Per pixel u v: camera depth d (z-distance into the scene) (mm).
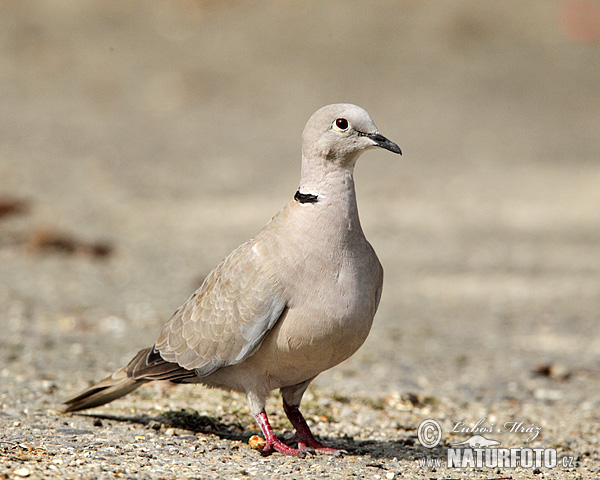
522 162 27047
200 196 22016
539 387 10344
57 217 19016
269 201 21484
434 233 19438
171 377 7355
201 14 42781
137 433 7336
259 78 36719
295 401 7375
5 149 25719
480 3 43406
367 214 21125
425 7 43219
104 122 30938
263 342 6879
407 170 26062
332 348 6828
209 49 39469
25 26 40312
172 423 7758
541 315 13961
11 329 11297
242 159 26750
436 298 14953
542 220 20547
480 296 15078
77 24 41219
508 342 12500
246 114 33219
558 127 32000
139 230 18625
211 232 18594
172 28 41438
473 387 10203
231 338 6914
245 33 41094
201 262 16219
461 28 41188
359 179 25016
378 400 9281
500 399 9742
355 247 6855
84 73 36656
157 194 22016
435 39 40625
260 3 43656
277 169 25453
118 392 7742
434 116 33062
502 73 37844
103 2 43219
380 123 32094
